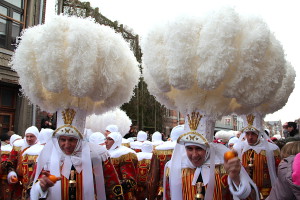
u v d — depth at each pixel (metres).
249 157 4.60
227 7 2.43
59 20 2.63
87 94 2.67
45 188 2.58
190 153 2.63
